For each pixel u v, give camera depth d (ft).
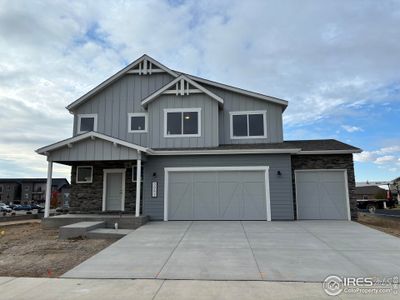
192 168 43.57
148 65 52.85
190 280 18.48
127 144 39.88
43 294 16.12
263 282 18.03
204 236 31.58
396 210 88.89
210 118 47.03
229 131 49.34
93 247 28.86
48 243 30.83
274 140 48.70
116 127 51.37
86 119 52.31
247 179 43.11
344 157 45.52
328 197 45.19
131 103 51.88
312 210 44.98
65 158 41.32
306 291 16.48
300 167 45.75
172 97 48.14
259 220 42.14
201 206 43.06
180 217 42.96
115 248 26.89
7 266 22.24
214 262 22.34
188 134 46.91
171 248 26.73
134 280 18.56
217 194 43.14
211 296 15.74
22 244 30.40
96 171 50.03
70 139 40.68
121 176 49.52
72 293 16.28
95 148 40.98
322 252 25.17
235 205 42.75
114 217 39.63
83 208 49.34
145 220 40.32
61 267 21.93
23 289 16.93
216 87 50.47
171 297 15.64
